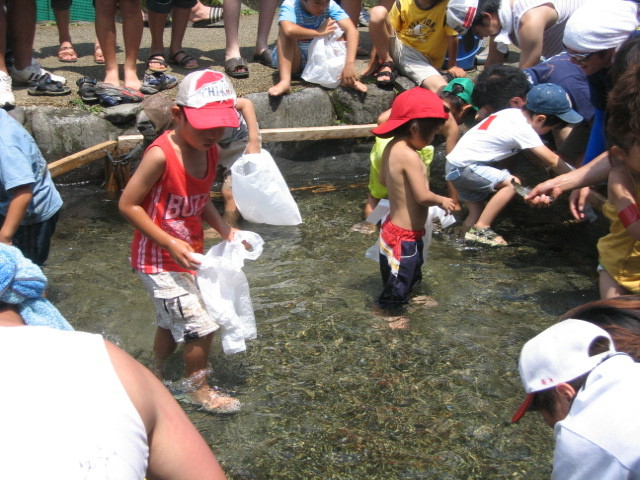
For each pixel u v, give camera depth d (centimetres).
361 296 380
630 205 295
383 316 360
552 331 153
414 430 277
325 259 423
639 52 328
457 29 571
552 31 545
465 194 468
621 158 292
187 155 285
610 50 379
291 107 590
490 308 369
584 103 483
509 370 314
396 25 618
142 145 535
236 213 487
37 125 528
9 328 126
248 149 457
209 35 760
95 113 545
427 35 607
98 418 117
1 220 350
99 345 126
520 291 388
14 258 154
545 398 154
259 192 441
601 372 143
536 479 251
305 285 391
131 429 121
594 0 394
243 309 301
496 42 607
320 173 586
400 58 620
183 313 291
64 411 115
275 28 800
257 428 278
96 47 648
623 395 140
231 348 296
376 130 372
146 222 281
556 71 494
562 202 515
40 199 356
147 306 366
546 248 445
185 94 276
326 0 578
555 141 531
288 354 327
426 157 491
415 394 299
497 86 478
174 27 638
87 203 508
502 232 470
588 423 141
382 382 307
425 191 358
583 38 379
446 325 351
